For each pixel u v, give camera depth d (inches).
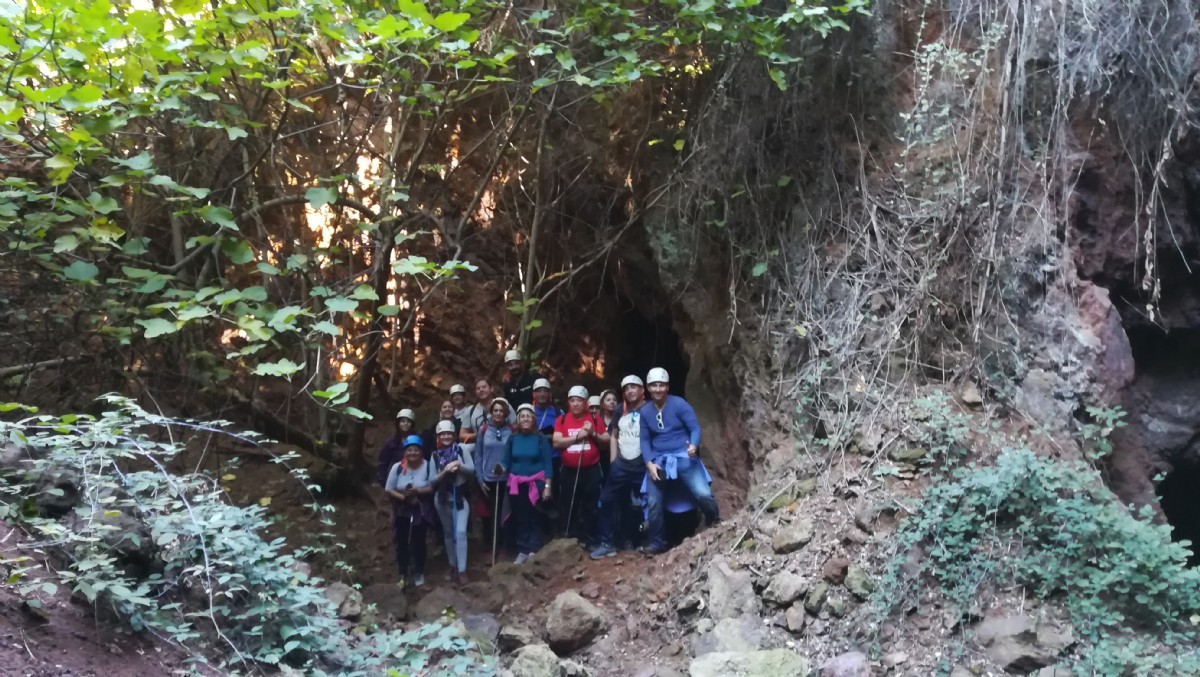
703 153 301.7
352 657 169.3
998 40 255.8
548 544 271.1
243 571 162.6
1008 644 181.3
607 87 300.8
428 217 318.7
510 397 309.1
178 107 187.3
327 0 190.1
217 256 258.7
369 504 335.9
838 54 276.8
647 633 221.5
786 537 219.5
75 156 183.5
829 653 190.7
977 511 206.4
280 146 318.0
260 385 351.6
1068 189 257.6
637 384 270.8
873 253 260.5
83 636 133.5
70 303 253.1
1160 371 301.1
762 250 286.4
